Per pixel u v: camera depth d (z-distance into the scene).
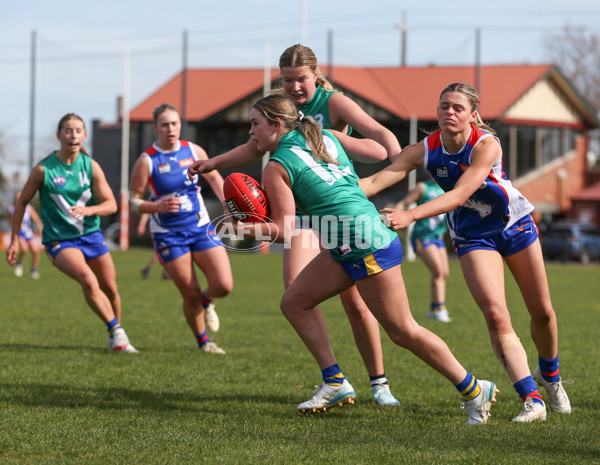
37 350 31.02
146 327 39.00
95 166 30.75
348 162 20.06
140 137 172.88
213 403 22.02
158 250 30.66
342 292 22.39
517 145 164.88
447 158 19.58
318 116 22.27
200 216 30.59
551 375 21.89
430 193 43.09
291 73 21.83
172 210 29.08
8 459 16.11
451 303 54.31
